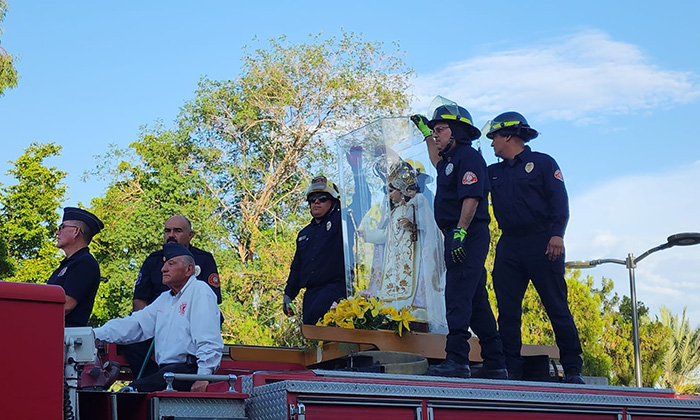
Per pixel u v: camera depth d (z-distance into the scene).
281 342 25.62
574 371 7.93
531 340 23.22
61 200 31.31
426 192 8.19
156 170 33.69
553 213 7.98
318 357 7.24
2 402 4.15
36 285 4.36
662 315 32.41
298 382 5.13
